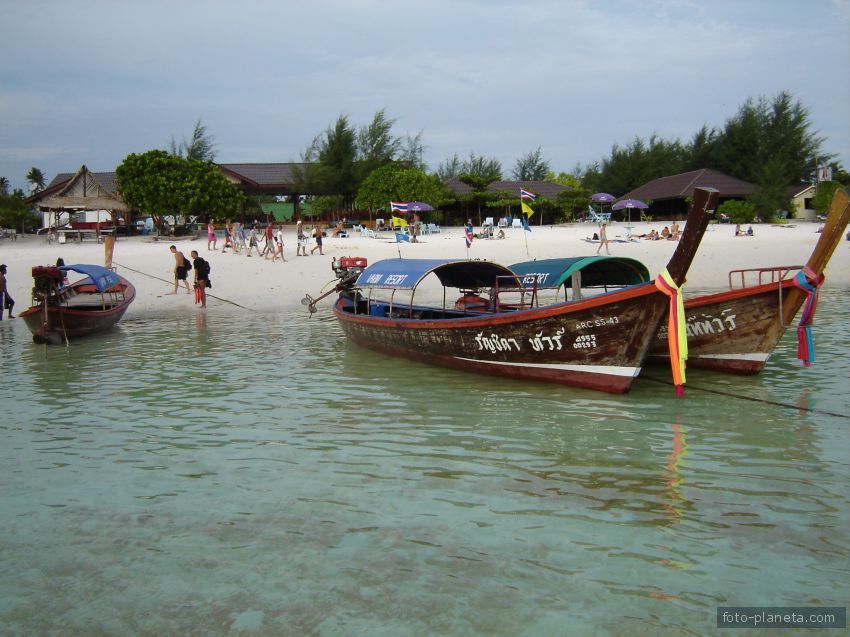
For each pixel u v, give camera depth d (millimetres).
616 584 5473
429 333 13016
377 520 6617
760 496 7031
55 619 5141
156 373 13477
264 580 5605
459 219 53500
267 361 14492
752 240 35375
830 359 13359
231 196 37469
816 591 5355
